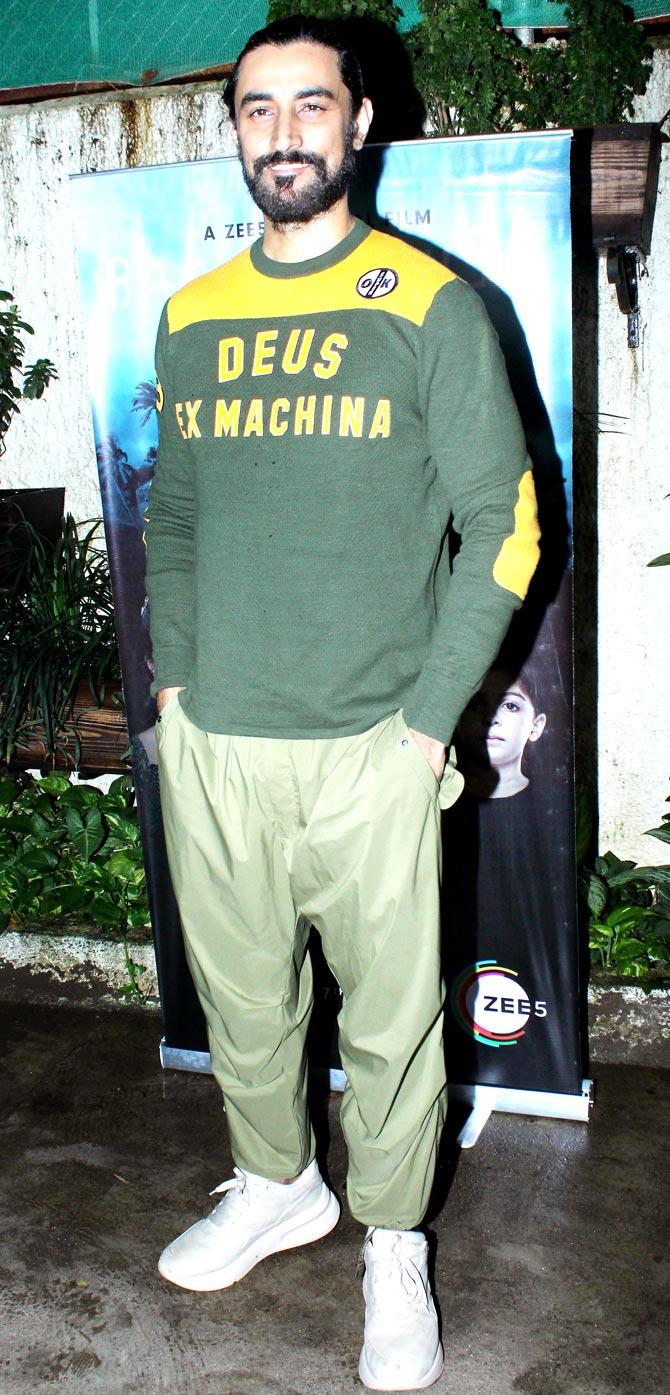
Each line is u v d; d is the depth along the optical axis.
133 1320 1.95
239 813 1.76
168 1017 2.61
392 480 1.62
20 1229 2.17
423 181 2.01
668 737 3.17
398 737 1.65
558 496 2.10
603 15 2.69
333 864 1.71
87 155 3.34
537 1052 2.39
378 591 1.64
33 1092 2.60
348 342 1.60
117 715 3.28
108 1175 2.32
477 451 1.59
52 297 3.48
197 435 1.70
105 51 3.25
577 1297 1.97
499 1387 1.80
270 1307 1.98
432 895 1.72
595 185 2.44
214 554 1.70
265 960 1.85
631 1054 2.65
